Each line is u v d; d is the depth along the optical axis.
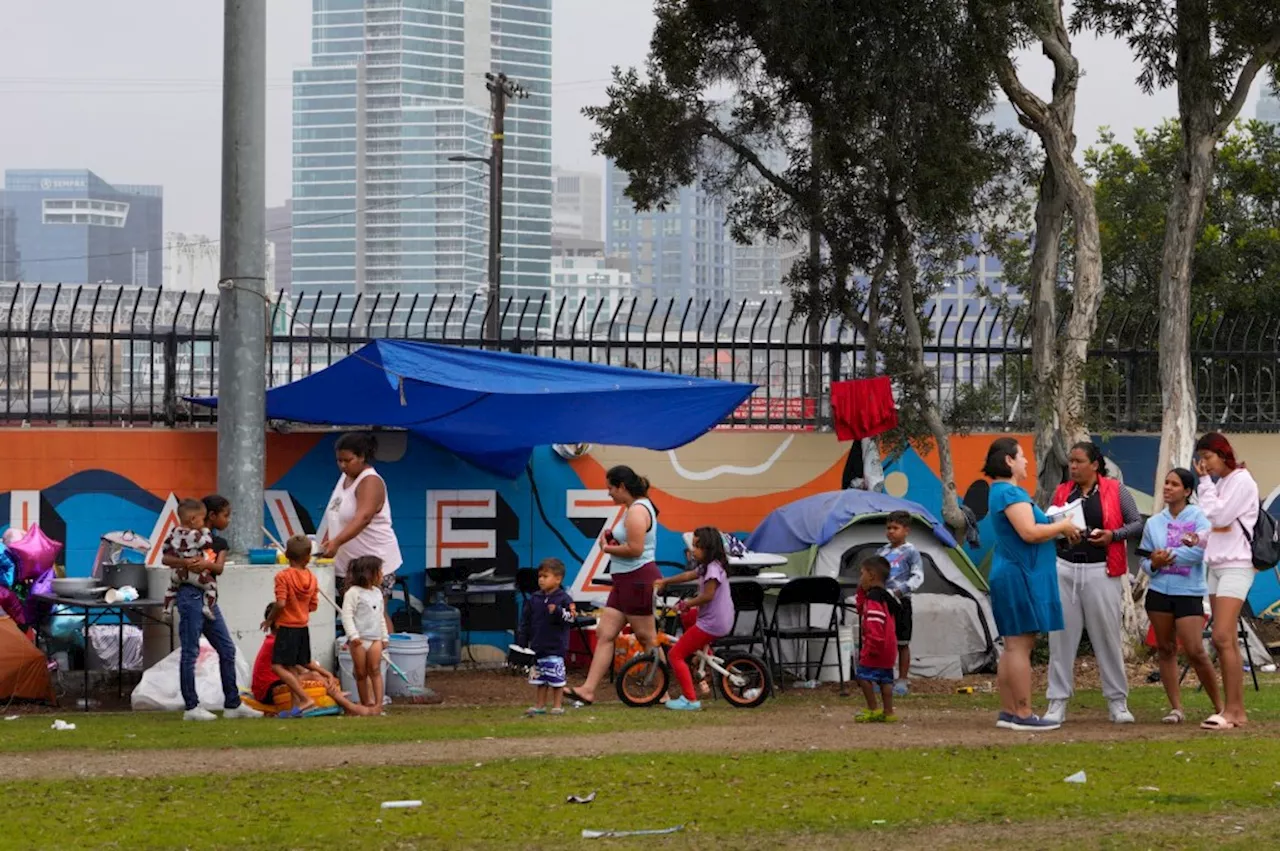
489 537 19.05
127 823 8.11
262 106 15.93
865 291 20.25
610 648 14.32
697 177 20.69
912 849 7.41
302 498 18.39
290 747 11.20
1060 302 25.25
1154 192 40.62
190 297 18.73
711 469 19.56
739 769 9.77
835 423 19.34
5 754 10.88
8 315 17.64
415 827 8.01
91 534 17.69
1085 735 11.43
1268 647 19.20
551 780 9.43
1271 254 38.75
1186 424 19.14
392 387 15.11
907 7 17.56
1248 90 19.12
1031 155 20.19
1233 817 8.16
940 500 20.28
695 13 19.61
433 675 18.03
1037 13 17.75
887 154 17.98
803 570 17.80
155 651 15.23
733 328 19.61
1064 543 12.08
